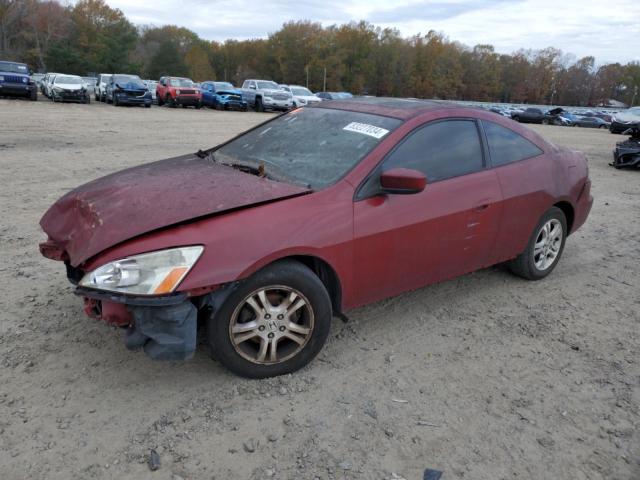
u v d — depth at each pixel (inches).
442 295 174.7
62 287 164.6
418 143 142.4
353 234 125.1
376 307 163.6
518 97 5073.8
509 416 114.7
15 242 202.5
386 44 4293.8
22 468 93.8
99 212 118.3
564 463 102.0
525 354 140.2
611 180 428.5
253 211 116.0
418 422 111.0
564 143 800.3
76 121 695.1
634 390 126.5
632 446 107.7
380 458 100.7
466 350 140.7
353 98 175.6
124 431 104.0
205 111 1144.2
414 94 4416.8
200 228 110.0
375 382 124.0
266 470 96.4
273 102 1210.6
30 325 140.3
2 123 609.3
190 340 108.0
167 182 130.6
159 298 103.4
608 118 1959.9
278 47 4274.1
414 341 143.9
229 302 112.6
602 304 174.2
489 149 160.4
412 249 138.1
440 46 4441.4
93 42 3715.6
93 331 138.6
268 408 112.8
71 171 342.3
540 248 184.1
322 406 114.3
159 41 5349.4
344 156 136.4
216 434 104.6
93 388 116.3
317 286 120.7
